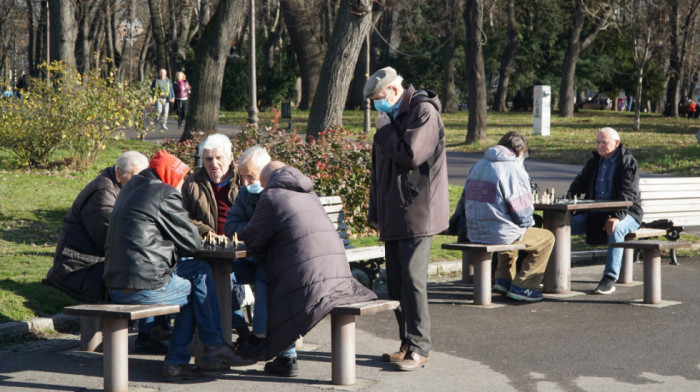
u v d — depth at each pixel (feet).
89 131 51.11
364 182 37.19
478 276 25.59
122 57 159.43
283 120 120.57
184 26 153.38
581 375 17.78
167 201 17.52
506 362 18.94
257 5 175.32
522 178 25.16
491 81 205.36
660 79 189.78
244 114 135.33
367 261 27.30
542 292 27.61
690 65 168.35
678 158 77.10
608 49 187.01
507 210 25.25
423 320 18.56
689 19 155.33
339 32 50.31
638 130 118.11
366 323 23.49
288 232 17.26
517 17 184.24
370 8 50.34
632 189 28.35
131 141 70.23
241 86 146.51
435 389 16.80
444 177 18.81
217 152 22.22
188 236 17.67
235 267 20.92
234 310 20.43
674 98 171.12
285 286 17.03
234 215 20.65
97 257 19.29
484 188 25.31
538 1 179.42
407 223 18.28
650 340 20.95
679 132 114.01
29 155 51.26
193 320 17.97
